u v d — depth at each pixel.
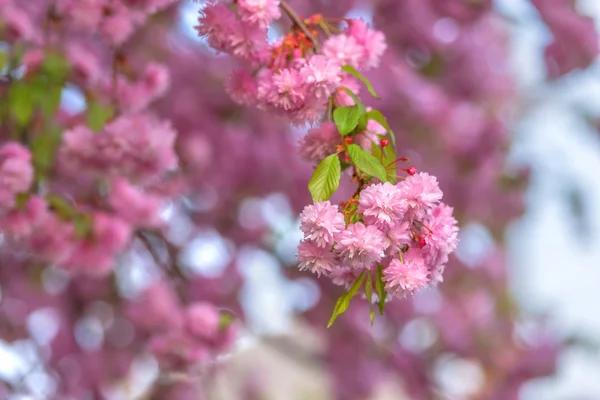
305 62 1.86
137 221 3.33
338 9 5.02
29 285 5.00
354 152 1.60
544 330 6.74
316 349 5.93
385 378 6.21
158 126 2.79
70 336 5.40
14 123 2.99
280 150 5.41
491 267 6.77
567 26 5.09
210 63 5.19
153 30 4.83
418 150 5.84
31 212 2.79
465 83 5.80
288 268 5.55
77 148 2.64
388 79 5.34
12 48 2.89
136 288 4.90
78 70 2.90
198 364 3.69
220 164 5.29
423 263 1.56
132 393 5.63
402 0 5.18
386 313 6.05
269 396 6.84
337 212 1.50
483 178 6.16
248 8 1.89
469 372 6.62
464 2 5.31
